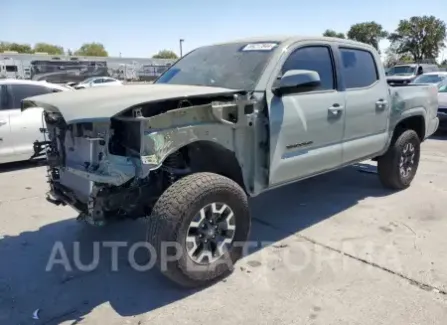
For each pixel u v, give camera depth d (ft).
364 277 11.55
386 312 9.93
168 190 10.51
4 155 24.13
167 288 11.21
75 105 10.33
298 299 10.56
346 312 9.97
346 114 15.02
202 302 10.52
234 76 13.00
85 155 10.89
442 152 28.81
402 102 18.07
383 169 18.79
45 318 9.98
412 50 200.95
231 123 11.30
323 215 16.46
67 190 11.87
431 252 12.98
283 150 12.83
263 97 12.16
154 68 138.62
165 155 10.11
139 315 10.04
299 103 13.14
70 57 184.24
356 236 14.33
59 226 15.67
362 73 16.22
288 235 14.57
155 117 9.89
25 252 13.48
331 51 14.83
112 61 192.75
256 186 12.43
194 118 10.66
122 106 9.66
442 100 35.29
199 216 10.64
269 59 12.85
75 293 11.05
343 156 15.33
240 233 11.62
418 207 17.10
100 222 10.73
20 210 17.51
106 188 10.62
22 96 25.09
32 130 24.91
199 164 12.34
